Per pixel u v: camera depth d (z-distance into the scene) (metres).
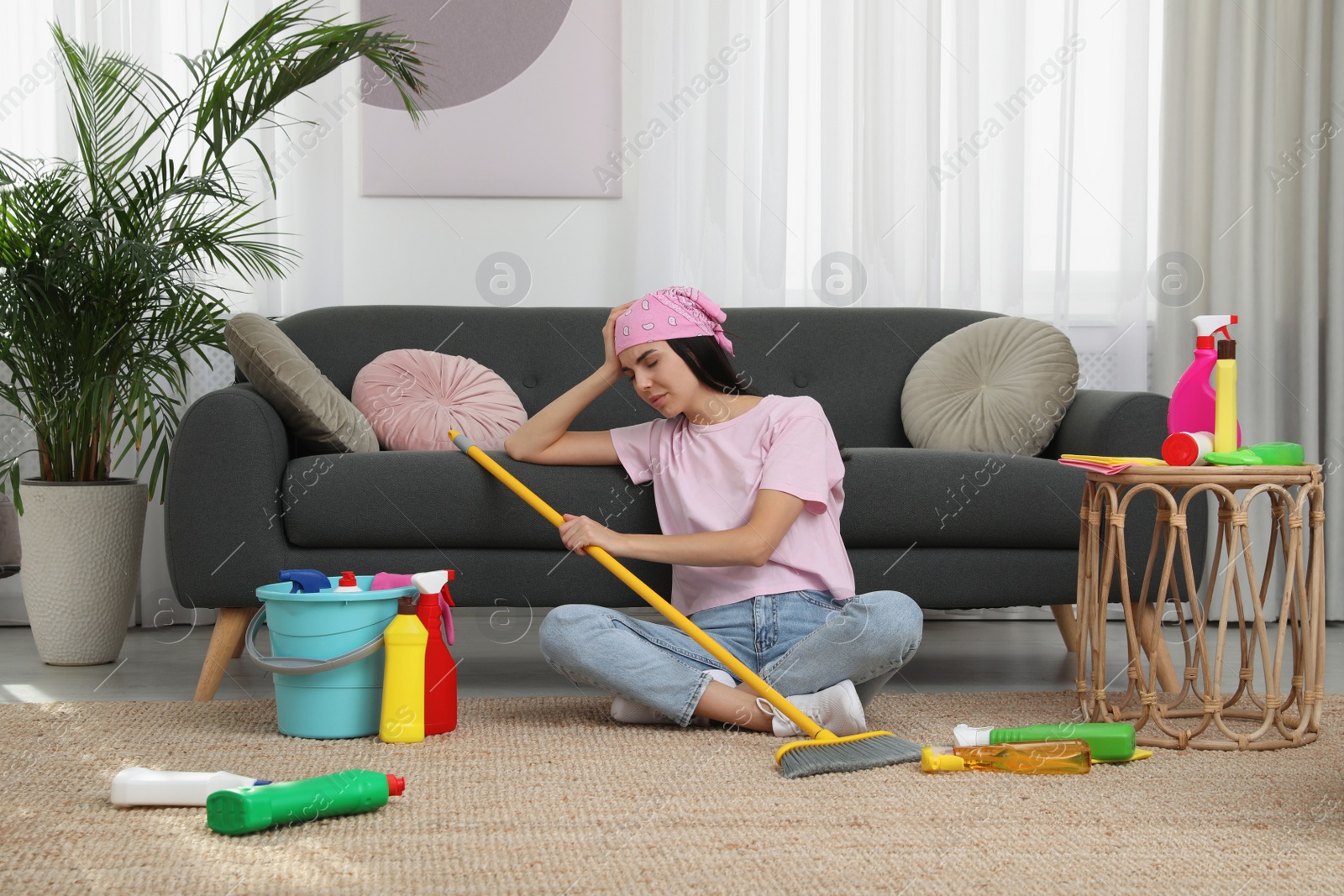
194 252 2.49
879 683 1.71
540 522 1.96
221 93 2.44
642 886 1.03
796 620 1.71
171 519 1.93
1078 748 1.43
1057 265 3.07
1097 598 1.71
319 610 1.62
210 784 1.26
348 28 2.51
